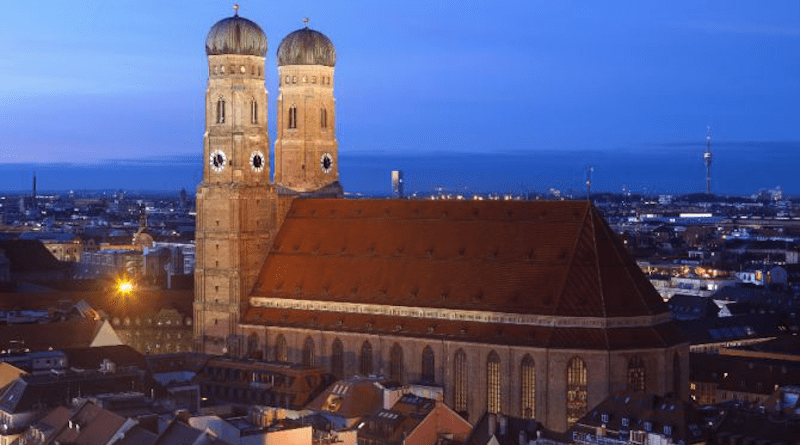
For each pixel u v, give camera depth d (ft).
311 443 640.58
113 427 617.21
